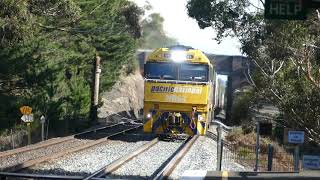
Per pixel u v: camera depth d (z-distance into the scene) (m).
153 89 28.73
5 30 25.25
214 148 27.70
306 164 13.37
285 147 27.39
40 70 36.81
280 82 26.78
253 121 39.47
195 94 28.48
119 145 26.86
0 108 34.28
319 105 24.11
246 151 24.12
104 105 67.38
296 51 24.61
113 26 59.25
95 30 51.47
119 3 60.41
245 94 50.94
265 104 41.41
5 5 24.52
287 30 30.81
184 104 28.53
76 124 42.31
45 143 25.42
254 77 35.78
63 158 20.39
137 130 38.97
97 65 47.62
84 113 43.62
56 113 38.44
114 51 58.75
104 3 52.06
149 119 28.80
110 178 15.97
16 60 35.34
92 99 47.28
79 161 19.89
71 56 43.88
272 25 39.94
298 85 25.16
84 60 49.31
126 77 80.12
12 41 26.19
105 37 56.69
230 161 22.16
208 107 29.20
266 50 36.97
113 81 60.41
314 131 24.12
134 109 78.44
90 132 34.59
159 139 31.23
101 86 57.94
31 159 18.80
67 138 28.84
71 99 41.38
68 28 42.31
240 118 50.50
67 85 41.16
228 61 68.88
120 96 74.75
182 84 28.59
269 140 29.12
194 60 28.55
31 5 27.69
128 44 61.56
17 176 15.34
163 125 28.72
